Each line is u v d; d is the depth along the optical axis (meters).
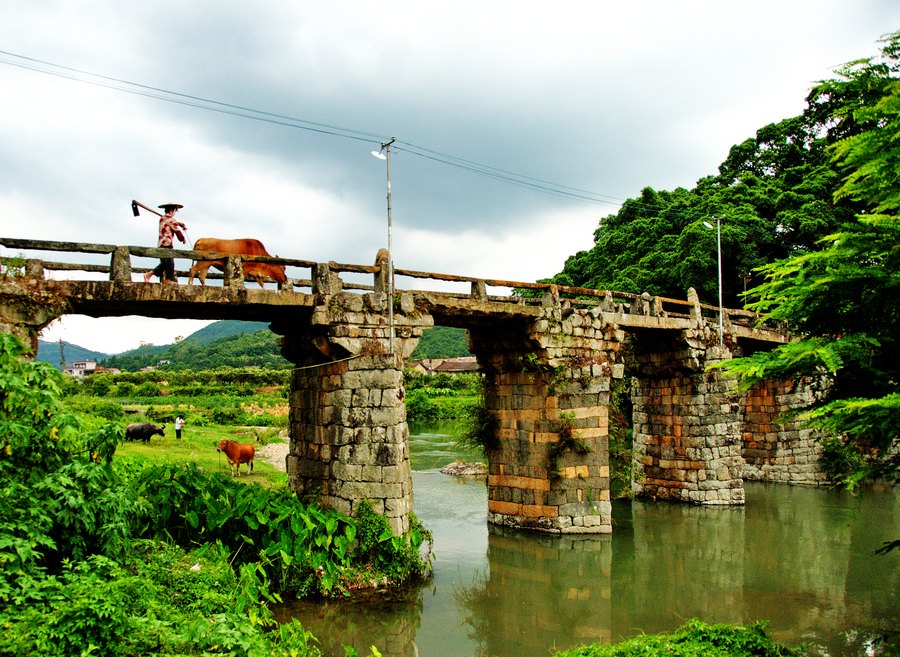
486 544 18.20
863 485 28.47
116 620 6.11
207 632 6.66
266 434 34.72
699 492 23.81
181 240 13.86
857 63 6.71
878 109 6.47
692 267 31.30
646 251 37.88
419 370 87.44
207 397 55.25
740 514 22.53
